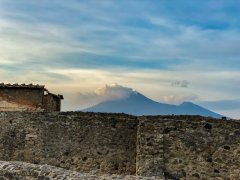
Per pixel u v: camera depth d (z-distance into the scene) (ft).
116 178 80.02
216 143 108.88
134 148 118.11
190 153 109.29
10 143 123.03
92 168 119.14
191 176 108.78
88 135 119.96
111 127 119.24
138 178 81.71
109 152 118.83
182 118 112.16
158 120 110.63
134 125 118.62
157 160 108.78
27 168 82.23
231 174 107.76
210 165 108.58
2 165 84.84
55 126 121.60
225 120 109.40
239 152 107.86
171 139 110.01
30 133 122.52
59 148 120.88
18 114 123.65
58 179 77.92
